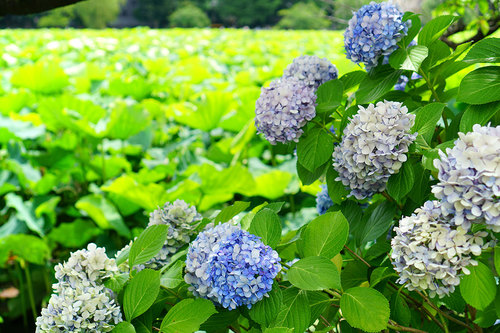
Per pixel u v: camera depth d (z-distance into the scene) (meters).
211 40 10.74
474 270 1.06
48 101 3.78
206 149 4.27
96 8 39.53
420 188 1.37
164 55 7.98
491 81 1.25
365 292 1.12
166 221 1.38
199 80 5.70
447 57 1.42
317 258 1.12
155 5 49.06
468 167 0.96
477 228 1.04
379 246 1.46
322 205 1.77
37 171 3.89
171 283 1.20
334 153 1.37
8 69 6.11
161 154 4.09
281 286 1.25
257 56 7.28
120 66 6.49
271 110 1.38
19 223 3.61
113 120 3.79
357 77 1.58
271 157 4.02
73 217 3.93
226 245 1.09
